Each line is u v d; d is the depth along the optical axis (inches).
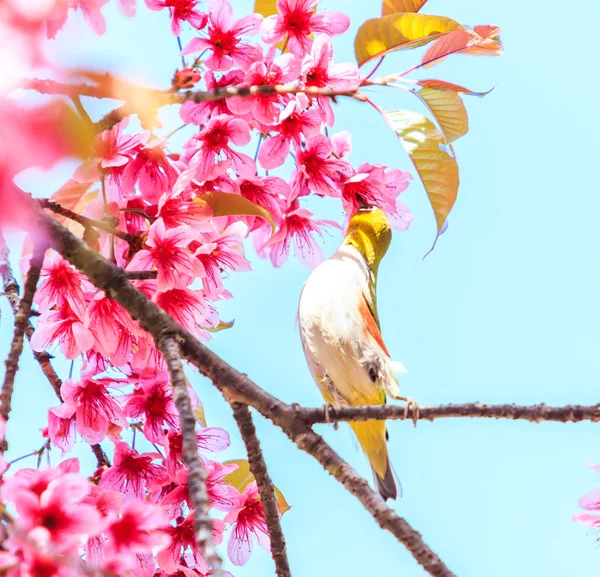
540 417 88.0
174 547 89.2
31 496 85.9
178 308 89.5
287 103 90.1
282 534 89.0
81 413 89.6
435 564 87.4
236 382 88.3
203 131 90.0
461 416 88.4
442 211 90.1
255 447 88.8
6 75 38.5
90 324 89.4
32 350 89.4
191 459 86.3
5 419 87.0
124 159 89.0
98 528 85.9
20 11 39.4
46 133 37.8
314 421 88.3
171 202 89.7
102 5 87.2
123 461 89.5
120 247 90.0
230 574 89.5
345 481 87.9
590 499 88.8
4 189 38.5
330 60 90.0
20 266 89.0
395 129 90.1
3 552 85.5
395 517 87.6
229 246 90.1
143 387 89.7
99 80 41.0
